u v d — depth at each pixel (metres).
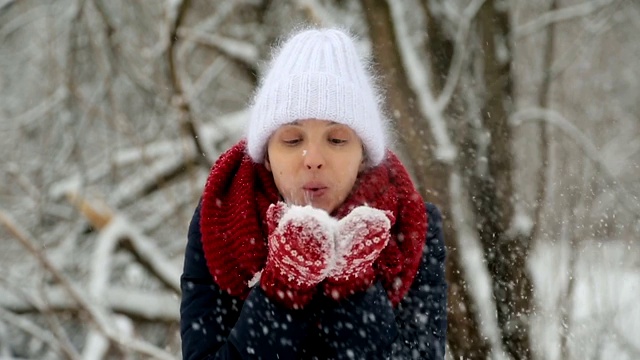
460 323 5.42
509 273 5.60
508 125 7.16
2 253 10.20
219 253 2.49
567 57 9.60
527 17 10.59
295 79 2.42
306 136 2.41
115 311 8.73
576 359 4.84
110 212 8.72
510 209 6.22
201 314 2.57
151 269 8.63
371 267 2.40
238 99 12.30
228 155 2.65
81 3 10.41
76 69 11.13
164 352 6.96
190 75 11.97
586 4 8.78
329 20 7.70
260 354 2.31
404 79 6.99
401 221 2.60
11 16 11.91
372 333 2.36
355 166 2.45
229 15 10.75
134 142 9.24
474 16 7.53
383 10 7.13
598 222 5.61
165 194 10.00
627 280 5.30
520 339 5.14
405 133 6.84
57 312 8.62
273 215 2.32
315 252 2.13
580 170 6.17
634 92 15.54
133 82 10.33
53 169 10.98
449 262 5.86
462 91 7.34
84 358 7.39
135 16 11.01
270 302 2.30
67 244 10.31
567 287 5.07
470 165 6.77
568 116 10.91
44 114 11.38
